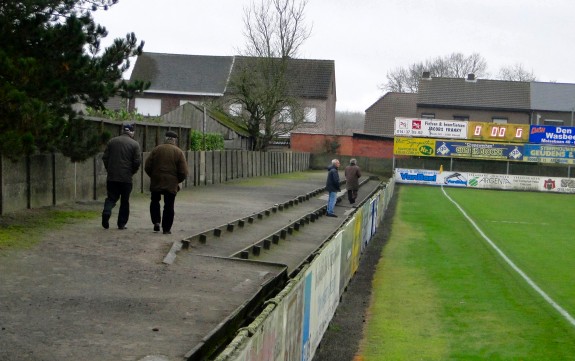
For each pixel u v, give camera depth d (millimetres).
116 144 13828
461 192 54062
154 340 7270
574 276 18359
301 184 40719
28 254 10984
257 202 25328
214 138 37906
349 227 15562
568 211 40094
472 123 58469
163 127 27188
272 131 56188
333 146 68688
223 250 14117
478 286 16656
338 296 13523
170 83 69938
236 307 8969
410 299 15125
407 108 80312
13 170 14547
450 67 124812
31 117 12336
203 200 24547
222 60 72438
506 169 60344
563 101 74875
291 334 7586
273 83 54844
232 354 4789
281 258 15594
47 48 13789
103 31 15562
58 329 7402
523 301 15047
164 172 13914
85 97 15938
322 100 72562
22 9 13695
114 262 11039
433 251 22562
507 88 76375
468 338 12055
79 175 18438
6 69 12625
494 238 26422
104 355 6648
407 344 11609
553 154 57812
